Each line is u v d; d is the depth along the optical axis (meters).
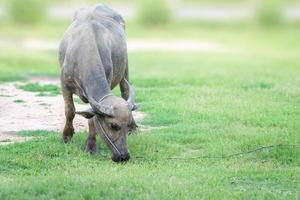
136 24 73.44
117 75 21.25
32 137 21.98
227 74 37.16
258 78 34.94
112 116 17.94
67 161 18.84
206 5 86.44
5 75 36.19
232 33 68.69
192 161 19.28
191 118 24.55
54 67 42.97
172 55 51.47
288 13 80.31
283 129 22.69
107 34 20.41
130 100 18.52
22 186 16.20
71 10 81.19
